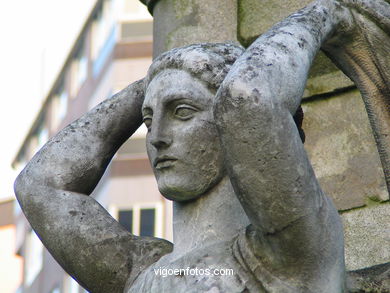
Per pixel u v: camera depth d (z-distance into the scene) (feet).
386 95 16.63
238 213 16.07
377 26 16.43
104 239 16.89
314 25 15.88
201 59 16.11
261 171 14.88
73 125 17.69
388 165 16.70
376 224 18.66
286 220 15.02
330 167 19.11
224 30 19.92
